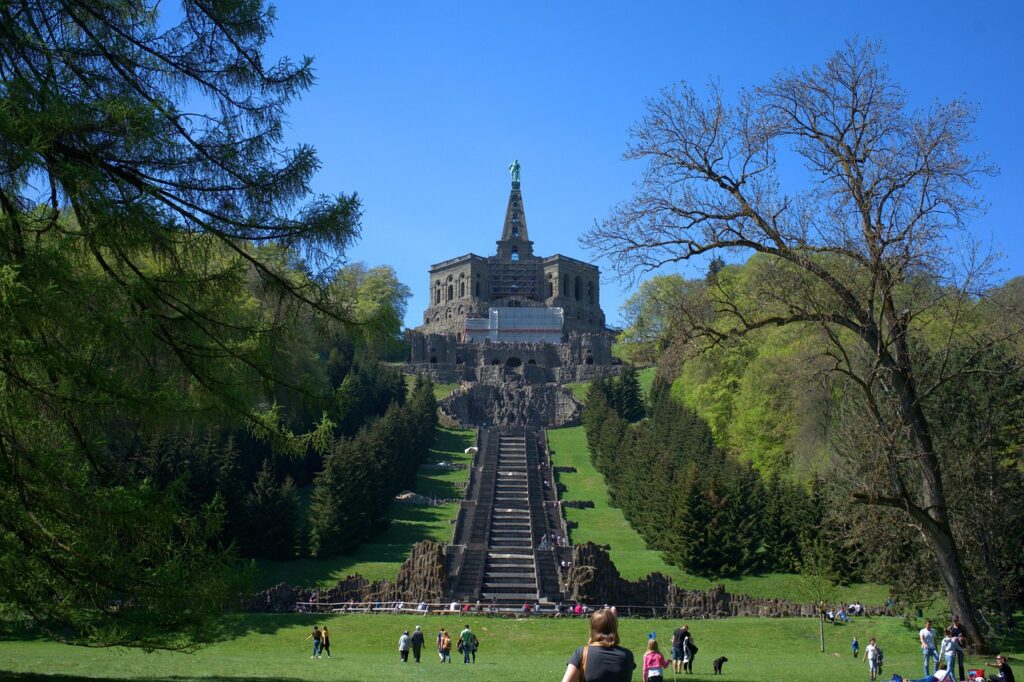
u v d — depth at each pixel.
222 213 21.58
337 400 22.56
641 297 159.25
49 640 48.06
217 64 21.95
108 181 18.89
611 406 154.88
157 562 21.20
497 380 184.88
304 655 53.81
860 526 44.16
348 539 87.69
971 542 49.28
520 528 102.31
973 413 50.22
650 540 94.94
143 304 19.97
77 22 19.91
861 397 43.59
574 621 66.31
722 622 65.62
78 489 18.75
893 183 32.72
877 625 62.31
